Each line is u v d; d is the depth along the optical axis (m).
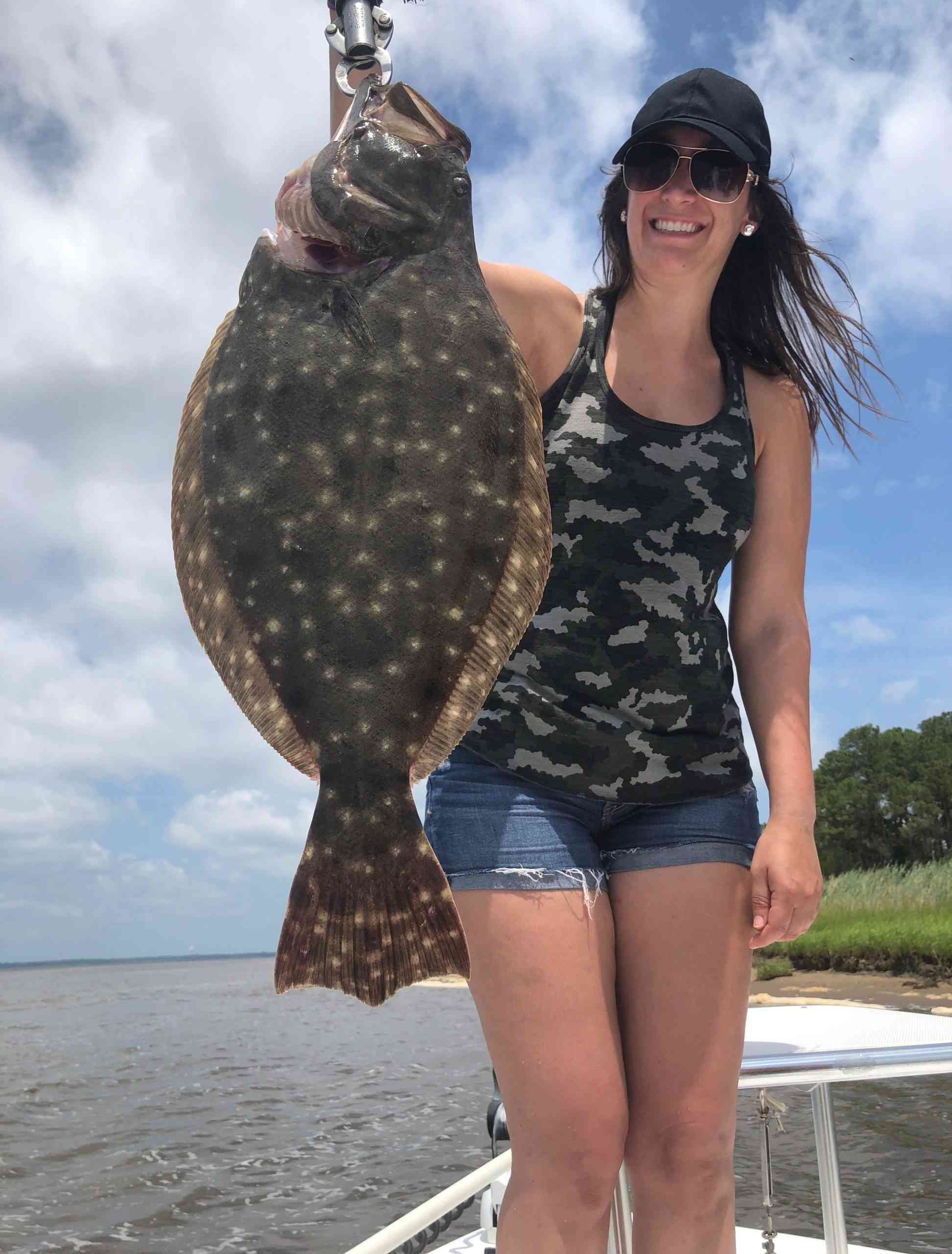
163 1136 13.40
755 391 2.28
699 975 1.86
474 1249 3.00
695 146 2.07
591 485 1.98
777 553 2.23
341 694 1.43
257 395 1.44
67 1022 39.31
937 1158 8.73
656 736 1.94
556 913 1.78
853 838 49.62
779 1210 7.47
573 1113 1.69
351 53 1.52
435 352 1.46
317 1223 8.85
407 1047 24.89
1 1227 9.16
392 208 1.48
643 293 2.11
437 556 1.46
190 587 1.48
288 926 1.38
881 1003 20.53
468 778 1.91
